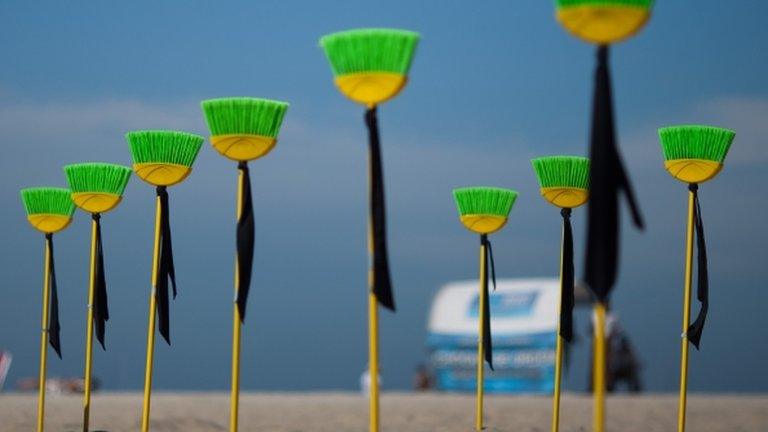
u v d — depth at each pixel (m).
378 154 7.02
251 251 8.09
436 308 27.48
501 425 14.12
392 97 7.03
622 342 24.97
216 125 8.05
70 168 9.99
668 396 23.44
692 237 8.59
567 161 8.91
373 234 6.97
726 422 15.10
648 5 5.72
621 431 13.84
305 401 20.48
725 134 8.45
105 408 17.03
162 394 24.20
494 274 10.38
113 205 10.07
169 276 9.30
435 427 14.10
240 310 8.04
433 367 27.08
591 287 5.65
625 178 5.70
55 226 10.52
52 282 10.56
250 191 8.12
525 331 25.66
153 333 9.32
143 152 9.17
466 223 10.37
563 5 5.78
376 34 6.95
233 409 8.05
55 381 26.25
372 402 6.99
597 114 5.71
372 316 7.01
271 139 8.09
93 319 10.23
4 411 15.98
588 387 24.48
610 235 5.64
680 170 8.50
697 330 8.52
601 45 5.76
